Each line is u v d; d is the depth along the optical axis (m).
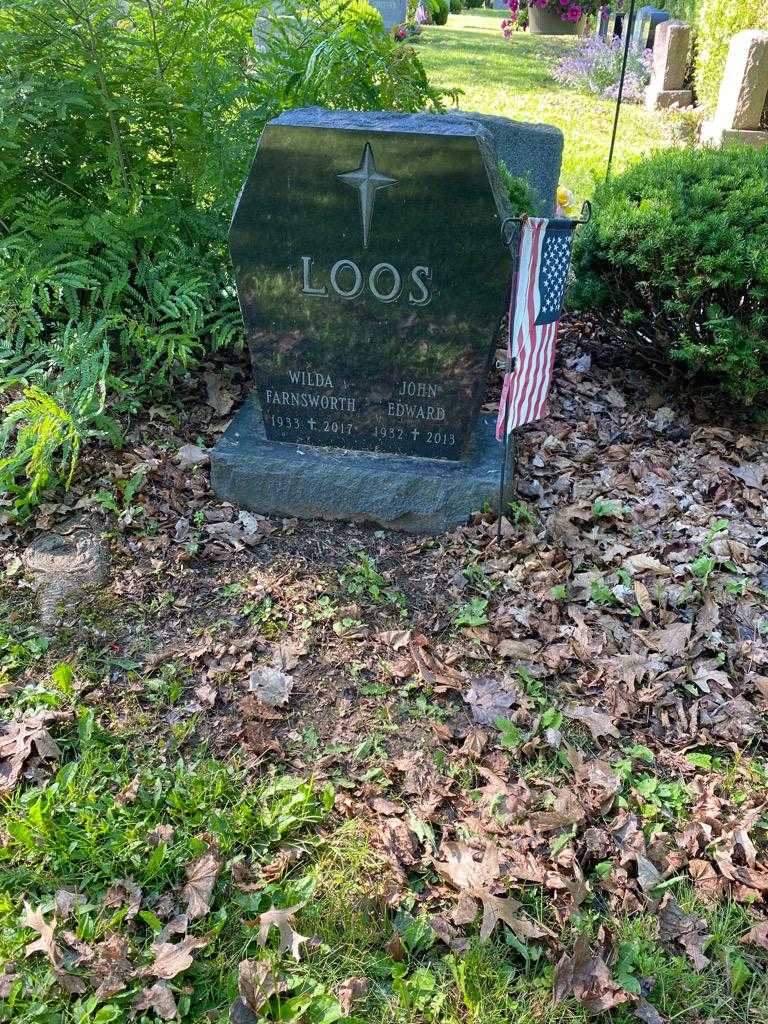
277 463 3.97
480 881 2.59
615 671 3.33
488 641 3.44
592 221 4.84
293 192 3.54
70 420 3.82
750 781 2.97
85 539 3.73
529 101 12.30
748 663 3.42
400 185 3.45
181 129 4.59
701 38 11.23
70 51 4.29
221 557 3.77
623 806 2.86
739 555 3.89
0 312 4.29
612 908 2.58
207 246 4.84
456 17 26.38
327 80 4.84
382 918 2.53
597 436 4.73
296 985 2.37
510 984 2.41
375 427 4.05
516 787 2.90
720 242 4.33
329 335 3.84
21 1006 2.29
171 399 4.56
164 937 2.44
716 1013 2.39
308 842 2.72
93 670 3.21
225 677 3.23
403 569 3.81
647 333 4.93
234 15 4.82
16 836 2.62
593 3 19.38
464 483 3.91
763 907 2.62
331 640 3.42
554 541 3.92
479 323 3.69
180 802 2.75
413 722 3.12
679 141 10.17
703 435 4.71
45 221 4.31
